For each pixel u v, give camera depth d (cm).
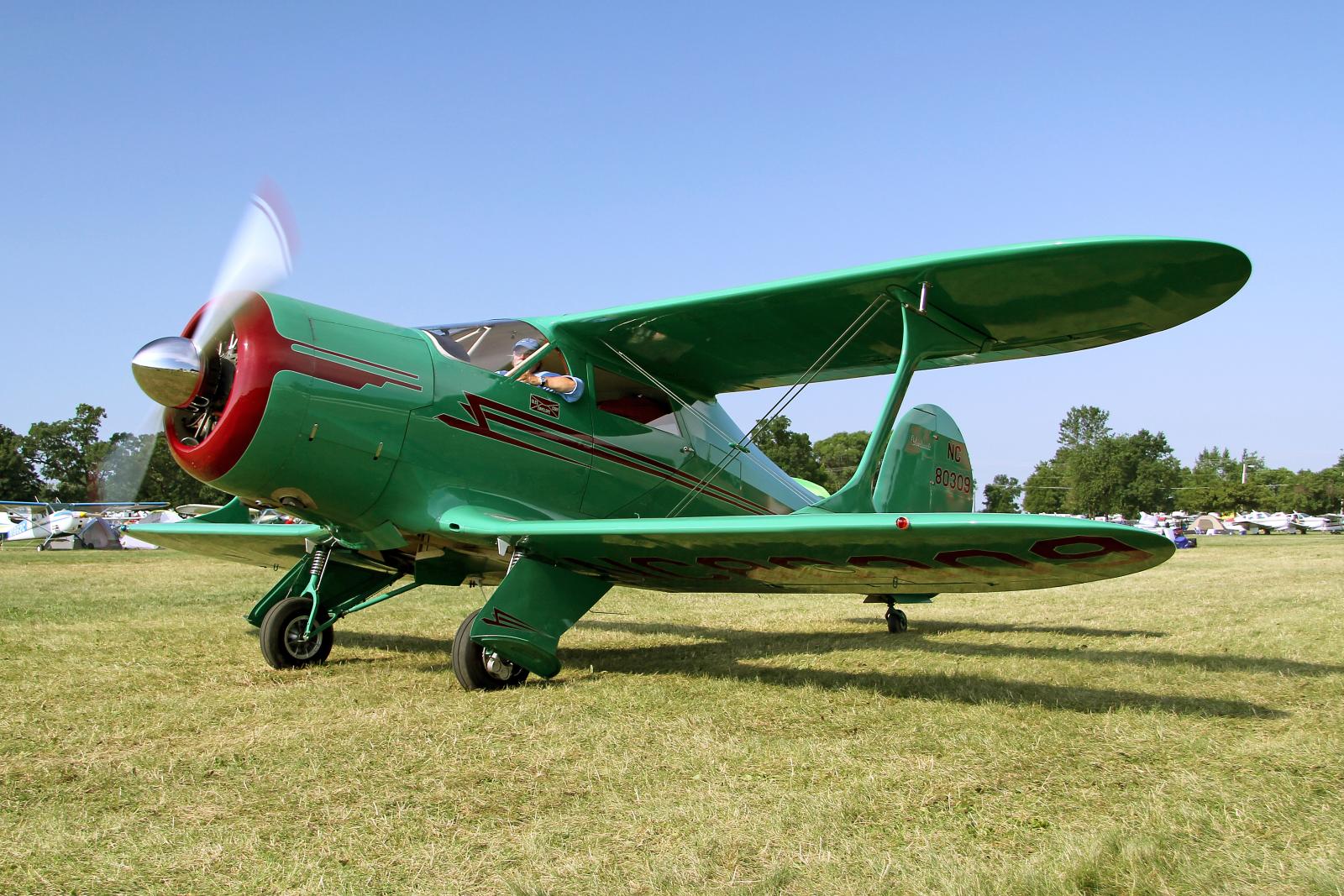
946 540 466
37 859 263
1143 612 940
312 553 646
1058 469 11050
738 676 574
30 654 647
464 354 596
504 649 524
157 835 281
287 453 514
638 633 849
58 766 360
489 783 335
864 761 366
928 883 245
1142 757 373
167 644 703
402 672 596
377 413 538
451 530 559
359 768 353
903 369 610
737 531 499
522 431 605
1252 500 9081
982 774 349
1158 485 8938
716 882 247
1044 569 493
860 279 576
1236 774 351
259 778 342
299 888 244
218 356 534
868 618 960
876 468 632
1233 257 522
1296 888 245
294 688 527
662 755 373
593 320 633
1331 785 336
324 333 534
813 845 274
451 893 240
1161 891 244
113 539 2795
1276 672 566
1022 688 522
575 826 290
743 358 702
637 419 691
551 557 579
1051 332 643
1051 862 258
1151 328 622
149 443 591
